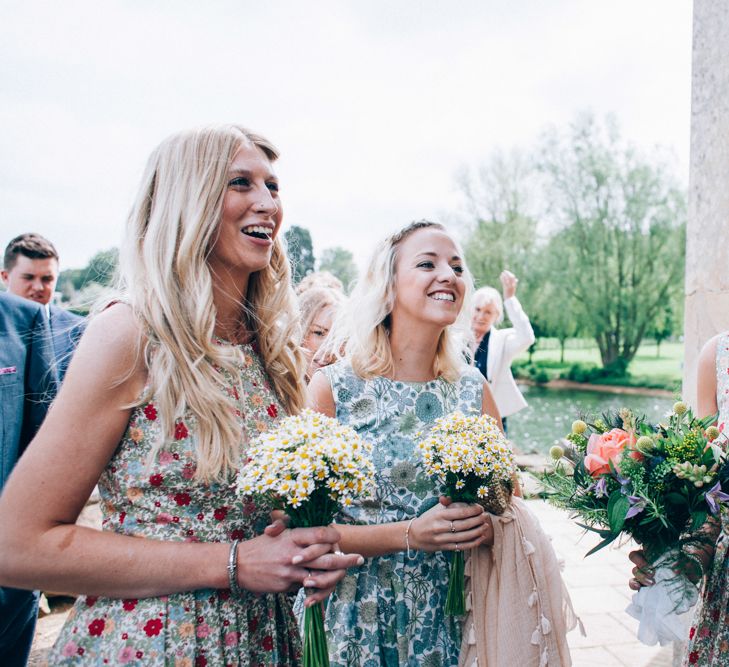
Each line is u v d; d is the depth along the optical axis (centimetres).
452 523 146
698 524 132
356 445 115
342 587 155
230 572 102
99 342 102
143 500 105
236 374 117
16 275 347
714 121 238
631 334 2541
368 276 184
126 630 100
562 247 2595
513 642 150
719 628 149
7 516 93
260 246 118
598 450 146
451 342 186
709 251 243
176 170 111
